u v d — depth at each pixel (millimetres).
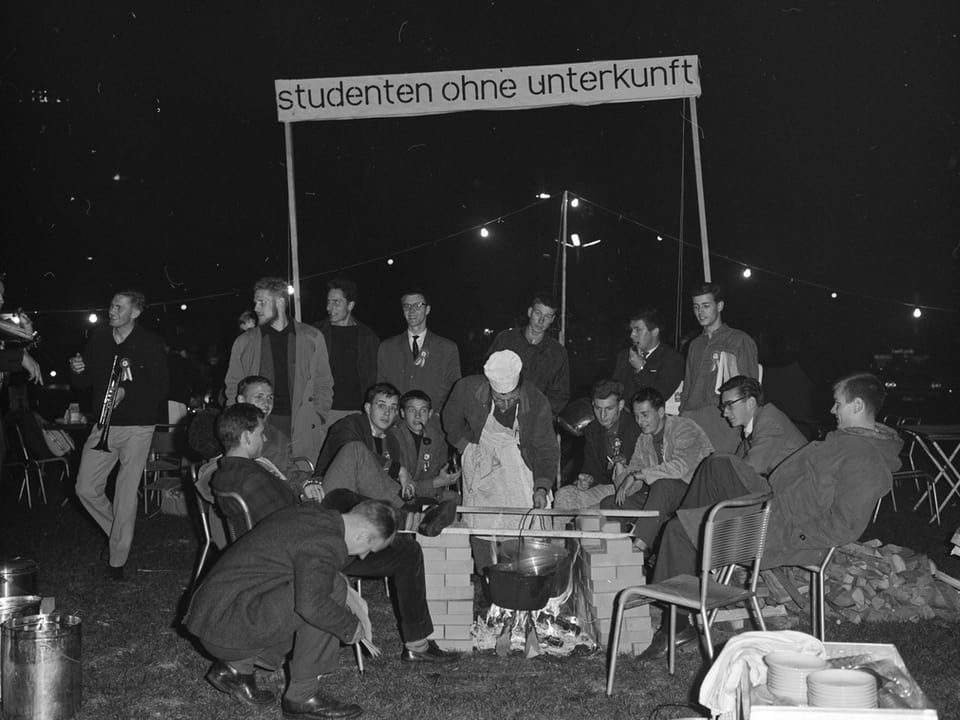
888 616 5375
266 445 5574
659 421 6004
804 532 4836
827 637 5055
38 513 9070
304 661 4078
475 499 5879
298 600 3895
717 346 6664
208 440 5367
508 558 5043
